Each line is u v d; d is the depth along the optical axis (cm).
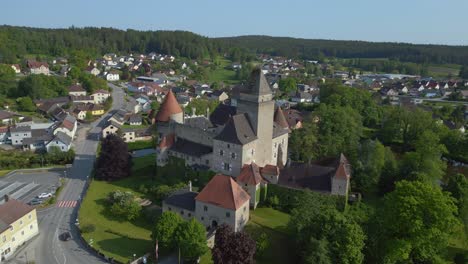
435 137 11225
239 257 6419
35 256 7469
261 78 9900
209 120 11869
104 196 10038
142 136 15800
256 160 10150
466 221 8381
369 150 10669
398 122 14938
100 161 11212
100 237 8169
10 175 11675
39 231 8400
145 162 12594
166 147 10975
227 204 8006
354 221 7062
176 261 7331
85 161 12888
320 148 12156
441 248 7250
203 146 10662
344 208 8906
